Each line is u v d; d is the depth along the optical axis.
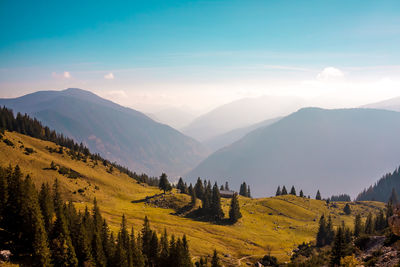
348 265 50.81
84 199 143.00
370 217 126.19
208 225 141.12
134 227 112.31
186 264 73.12
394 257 46.38
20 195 53.97
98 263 60.44
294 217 187.00
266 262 100.75
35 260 49.19
